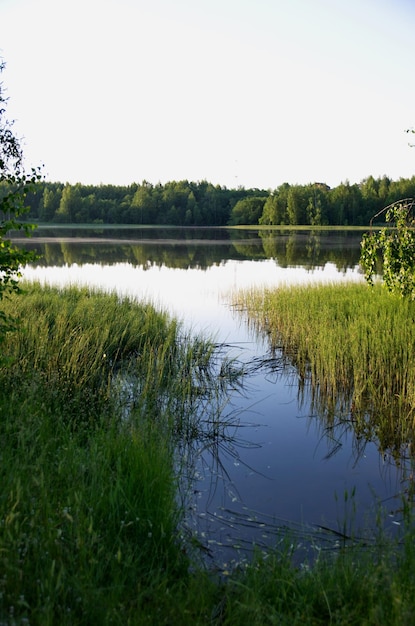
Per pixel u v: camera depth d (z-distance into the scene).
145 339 11.82
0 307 11.84
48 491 4.80
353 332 10.78
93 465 5.23
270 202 118.12
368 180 112.81
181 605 3.77
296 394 9.26
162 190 149.00
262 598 4.00
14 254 6.12
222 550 4.88
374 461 6.75
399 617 3.51
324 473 6.43
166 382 9.25
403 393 8.37
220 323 15.08
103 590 3.84
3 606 3.51
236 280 25.31
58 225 117.81
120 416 7.36
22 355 8.58
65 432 6.25
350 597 3.95
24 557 3.97
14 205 6.20
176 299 19.31
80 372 8.59
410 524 5.04
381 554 4.59
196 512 5.49
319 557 4.62
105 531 4.53
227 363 10.75
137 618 3.59
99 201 131.12
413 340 9.98
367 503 5.72
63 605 3.60
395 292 12.70
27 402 6.76
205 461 6.70
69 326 11.05
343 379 9.37
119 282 24.53
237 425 7.84
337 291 16.67
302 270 29.72
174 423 7.50
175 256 39.81
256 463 6.67
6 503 4.47
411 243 12.09
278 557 4.66
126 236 69.94
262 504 5.69
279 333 13.52
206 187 154.75
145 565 4.32
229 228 105.06
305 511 5.55
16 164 7.37
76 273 28.48
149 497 4.86
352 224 109.25
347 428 7.77
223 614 3.91
